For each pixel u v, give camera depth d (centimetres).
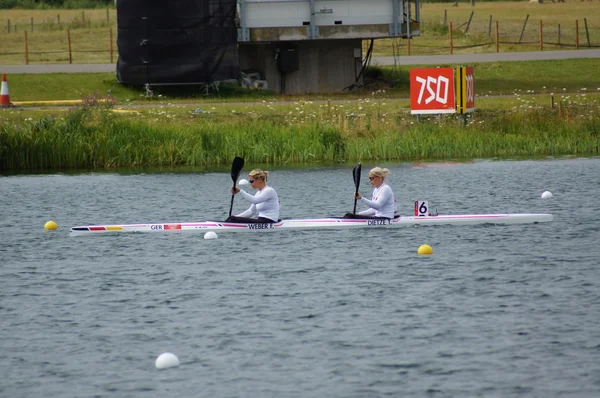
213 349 4650
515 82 18150
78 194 10069
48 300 5609
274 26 16838
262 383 4194
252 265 6425
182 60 16488
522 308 5206
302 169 11875
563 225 7644
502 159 12312
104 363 4491
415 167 11738
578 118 13525
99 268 6438
